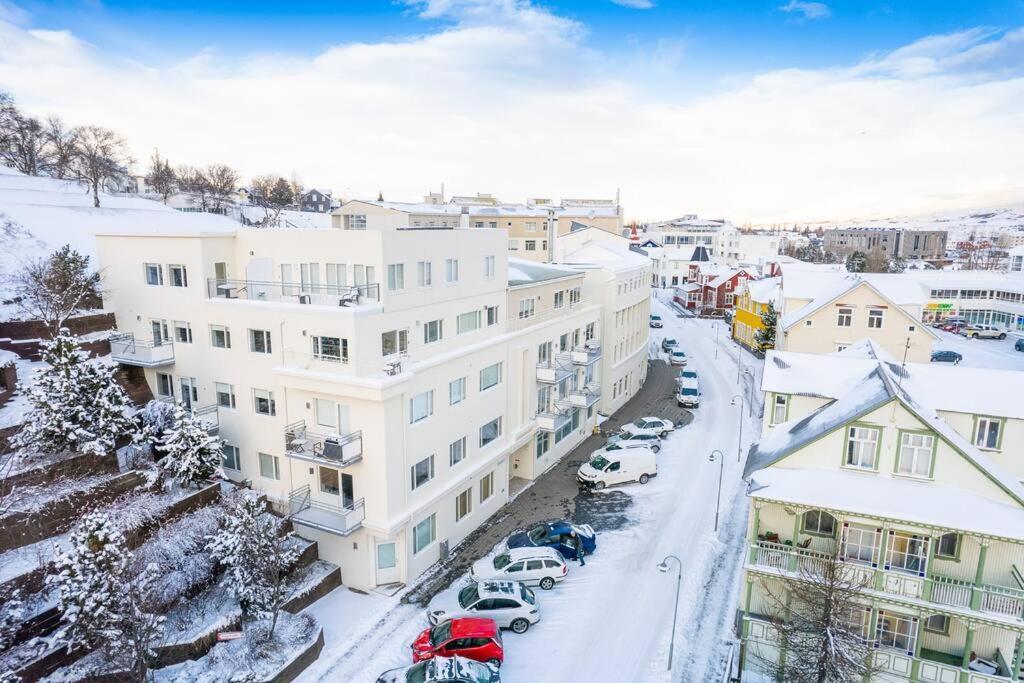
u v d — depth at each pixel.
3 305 31.59
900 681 19.70
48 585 19.91
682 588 25.69
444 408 27.36
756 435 43.09
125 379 30.17
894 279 52.25
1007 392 25.02
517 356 33.50
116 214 59.19
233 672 19.48
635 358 53.69
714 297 94.94
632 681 20.55
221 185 120.69
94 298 31.86
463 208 73.06
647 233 182.00
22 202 58.31
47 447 24.02
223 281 28.41
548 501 33.66
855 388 23.25
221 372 27.95
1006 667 19.28
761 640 20.92
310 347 24.88
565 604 24.69
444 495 27.58
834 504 19.30
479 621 21.33
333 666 20.91
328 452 23.36
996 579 19.64
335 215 63.59
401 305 25.44
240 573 21.30
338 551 25.70
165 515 24.08
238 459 28.30
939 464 19.73
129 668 17.77
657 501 33.34
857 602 19.88
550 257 54.22
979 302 76.38
